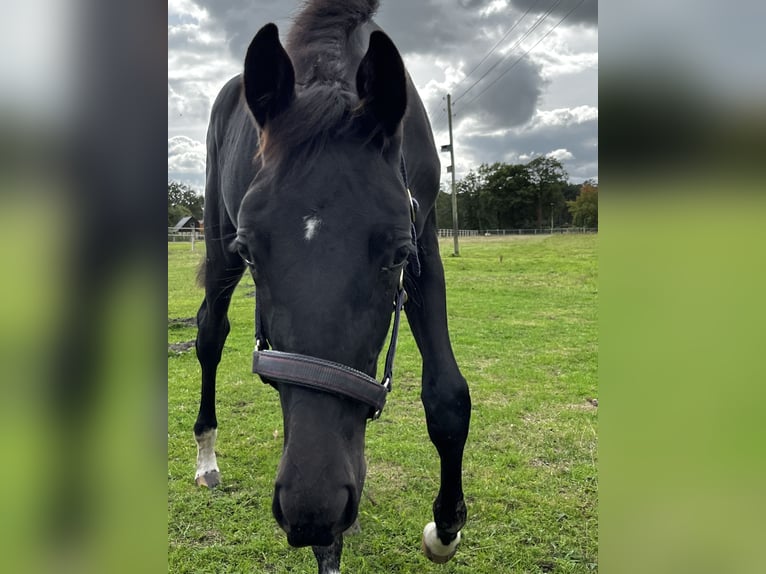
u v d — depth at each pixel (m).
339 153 1.58
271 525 2.86
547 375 5.49
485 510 2.96
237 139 2.43
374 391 1.53
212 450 3.38
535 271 15.90
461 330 7.69
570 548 2.63
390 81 1.61
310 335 1.44
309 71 1.86
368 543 2.70
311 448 1.39
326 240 1.48
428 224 2.39
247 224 1.57
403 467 3.48
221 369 5.70
